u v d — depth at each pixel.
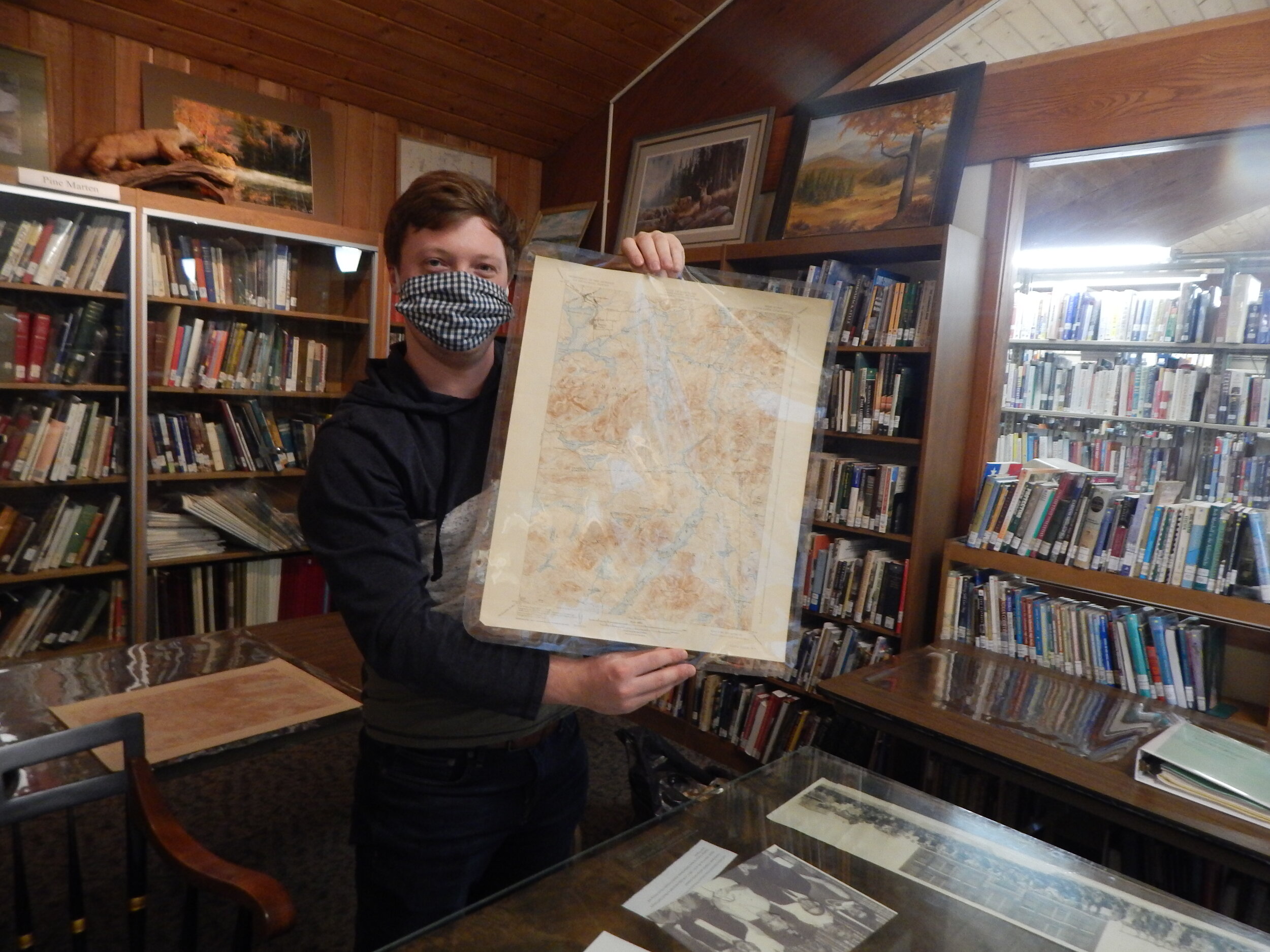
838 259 2.73
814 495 0.88
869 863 0.87
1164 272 4.00
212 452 3.04
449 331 0.93
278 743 1.33
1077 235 4.12
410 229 0.97
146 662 1.65
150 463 2.88
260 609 3.25
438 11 3.11
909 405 2.53
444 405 0.98
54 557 2.71
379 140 3.64
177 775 1.22
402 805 1.05
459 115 3.73
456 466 0.99
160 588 2.96
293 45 3.13
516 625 0.82
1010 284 2.52
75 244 2.62
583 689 0.82
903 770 2.11
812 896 0.81
